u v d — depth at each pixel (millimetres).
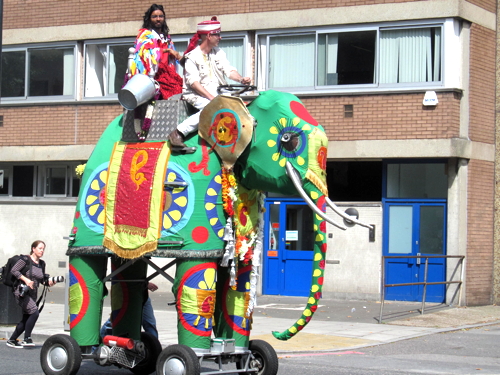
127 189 8492
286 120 8219
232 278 8203
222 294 8750
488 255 18531
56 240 21500
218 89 8641
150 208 8297
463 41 17953
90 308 8812
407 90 17844
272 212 19562
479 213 18312
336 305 17672
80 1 21172
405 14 18125
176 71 9367
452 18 17828
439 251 18094
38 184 21875
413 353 12172
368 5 18438
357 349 12508
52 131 21266
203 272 8078
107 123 20734
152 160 8414
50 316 15789
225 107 8203
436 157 17766
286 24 19062
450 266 17828
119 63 20844
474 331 14711
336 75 18734
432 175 18250
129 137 8734
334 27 18750
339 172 19188
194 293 8047
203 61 8891
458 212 17781
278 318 15734
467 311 17016
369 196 18938
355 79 18578
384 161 18594
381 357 11758
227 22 19547
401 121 17906
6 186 22188
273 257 19484
